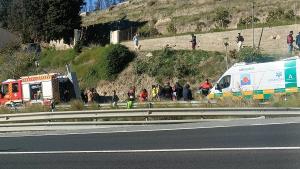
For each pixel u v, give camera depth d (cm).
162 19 7044
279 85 2844
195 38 4253
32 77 4203
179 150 1374
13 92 4281
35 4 6519
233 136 1570
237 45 4069
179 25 6506
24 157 1447
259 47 3978
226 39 4288
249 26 4834
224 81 3023
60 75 4156
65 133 2055
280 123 1833
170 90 3167
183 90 2981
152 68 4250
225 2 6981
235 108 2128
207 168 1120
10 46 6412
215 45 4300
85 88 4612
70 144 1666
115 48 4553
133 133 1864
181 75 4059
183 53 4266
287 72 2822
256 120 1975
